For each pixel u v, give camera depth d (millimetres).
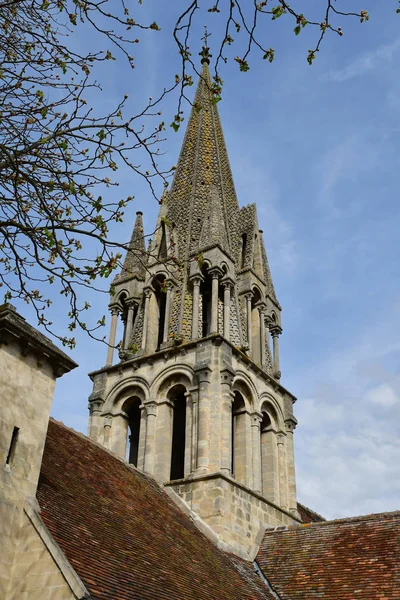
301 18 12273
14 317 19391
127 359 36906
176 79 14000
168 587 19594
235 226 43719
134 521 23328
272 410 37344
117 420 35219
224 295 37031
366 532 28625
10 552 17094
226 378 32969
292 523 34531
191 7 12609
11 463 18016
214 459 30969
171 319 37219
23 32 15016
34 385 19547
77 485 22672
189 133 48062
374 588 24562
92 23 13859
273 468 35688
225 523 29250
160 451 32719
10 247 14461
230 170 47250
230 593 23359
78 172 14836
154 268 39406
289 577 27359
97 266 14820
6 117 14539
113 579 17547
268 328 41000
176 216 42500
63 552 16859
